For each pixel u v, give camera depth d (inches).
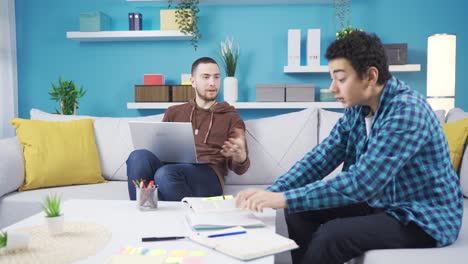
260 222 48.4
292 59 143.9
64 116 103.7
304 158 59.8
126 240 44.3
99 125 100.1
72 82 140.1
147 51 154.8
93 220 52.3
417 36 147.6
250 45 151.9
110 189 87.4
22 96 158.1
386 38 148.6
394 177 48.9
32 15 156.6
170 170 76.6
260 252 39.2
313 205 46.6
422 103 47.6
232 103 143.5
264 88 143.2
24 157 89.3
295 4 149.9
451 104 129.9
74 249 41.3
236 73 153.0
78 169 91.5
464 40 146.4
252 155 93.4
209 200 55.8
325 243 46.4
